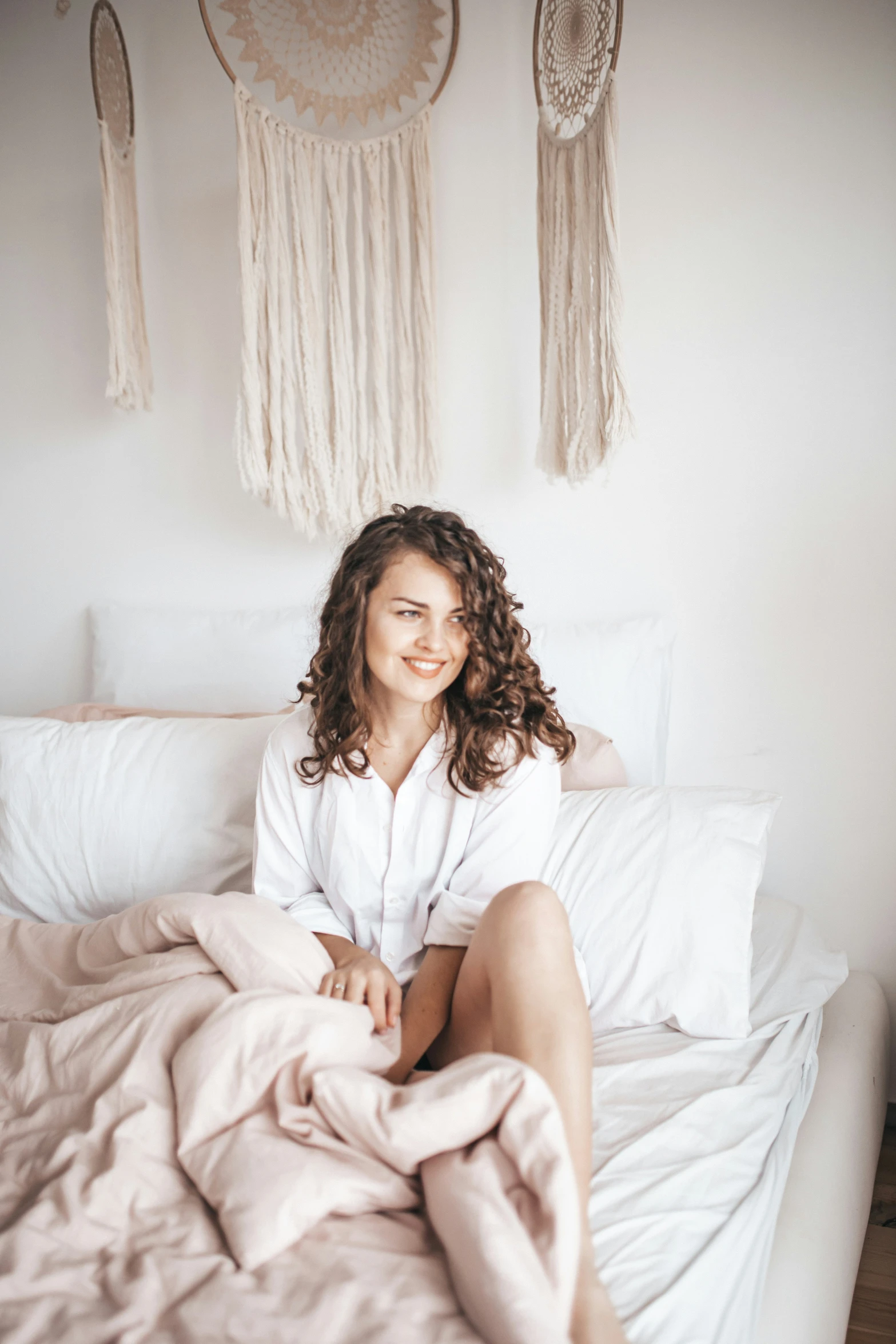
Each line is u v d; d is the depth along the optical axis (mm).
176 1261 771
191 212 2021
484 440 1898
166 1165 883
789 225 1673
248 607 2111
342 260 1791
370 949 1281
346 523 1882
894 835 1727
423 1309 711
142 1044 970
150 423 2125
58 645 2277
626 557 1832
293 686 1922
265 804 1321
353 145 1762
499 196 1834
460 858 1228
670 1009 1242
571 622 1875
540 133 1671
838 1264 1018
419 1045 1081
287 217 1817
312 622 1849
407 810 1243
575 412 1674
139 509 2164
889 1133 1734
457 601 1167
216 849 1502
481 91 1814
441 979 1120
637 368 1788
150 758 1575
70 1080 992
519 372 1859
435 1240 813
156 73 1991
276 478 1809
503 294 1854
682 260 1741
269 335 1775
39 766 1600
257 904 1115
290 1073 889
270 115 1716
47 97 2082
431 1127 797
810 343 1680
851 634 1710
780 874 1809
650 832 1364
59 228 2123
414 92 1784
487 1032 1024
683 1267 842
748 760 1801
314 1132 854
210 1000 994
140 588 2188
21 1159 922
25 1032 1106
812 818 1776
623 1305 789
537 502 1877
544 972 925
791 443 1708
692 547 1788
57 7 1896
